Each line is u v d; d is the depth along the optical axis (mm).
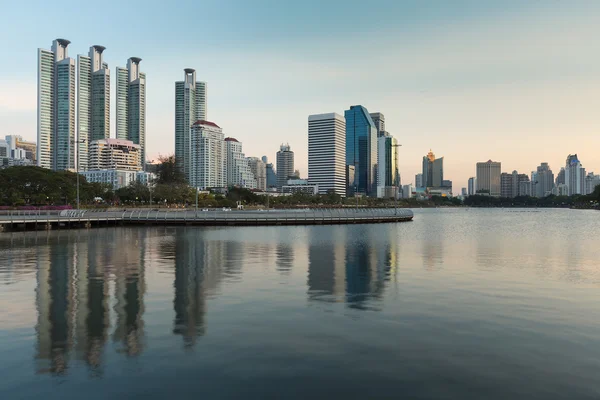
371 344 14289
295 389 11164
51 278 25594
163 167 175875
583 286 23609
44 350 13773
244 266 30453
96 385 11375
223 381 11602
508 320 17000
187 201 167125
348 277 26156
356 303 19641
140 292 21828
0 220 63656
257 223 86562
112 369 12344
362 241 51094
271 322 16656
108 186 168500
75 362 12828
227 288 22797
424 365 12633
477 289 22703
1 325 16312
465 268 29891
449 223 104500
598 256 36812
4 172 108000
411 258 35188
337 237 57344
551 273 27984
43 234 60344
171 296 20953
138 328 15930
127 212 84000
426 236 60219
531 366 12539
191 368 12398
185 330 15688
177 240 51312
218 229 74000
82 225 77750
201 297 20734
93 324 16406
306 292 21906
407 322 16719
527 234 65562
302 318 17234
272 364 12680
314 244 46938
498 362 12836
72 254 37062
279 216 87938
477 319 17125
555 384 11422
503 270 29094
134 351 13656
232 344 14250
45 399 10672
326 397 10766
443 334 15289
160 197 155875
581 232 70562
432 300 20266
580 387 11250
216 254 37375
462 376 11906
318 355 13344
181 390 11109
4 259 33875
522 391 11055
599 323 16641
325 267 30156
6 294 21359
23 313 17906
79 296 20938
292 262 32531
